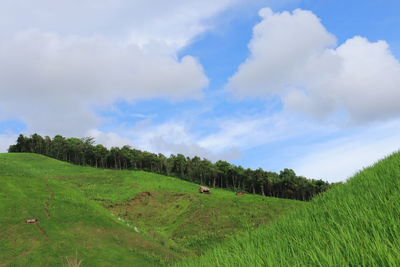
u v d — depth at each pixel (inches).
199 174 5413.4
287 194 4808.1
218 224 2315.5
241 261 83.4
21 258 843.4
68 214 1261.1
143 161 5910.4
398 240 59.9
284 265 69.9
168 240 1840.6
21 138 6043.3
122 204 2997.0
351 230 77.4
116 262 941.8
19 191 1386.6
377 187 135.3
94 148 5556.1
